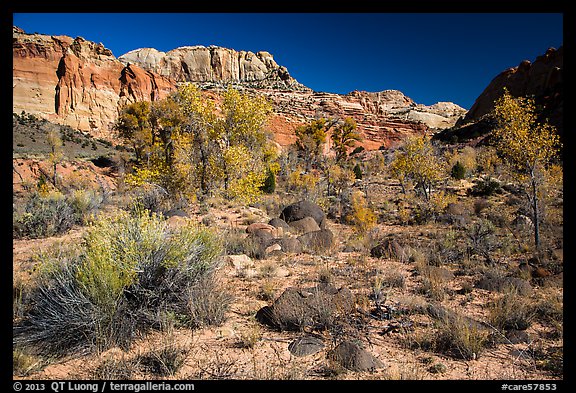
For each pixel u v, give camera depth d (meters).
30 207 10.56
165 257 4.28
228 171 14.41
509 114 10.34
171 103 21.52
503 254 8.77
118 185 22.59
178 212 11.23
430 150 15.89
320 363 3.43
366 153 57.62
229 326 4.21
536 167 10.45
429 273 6.47
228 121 15.79
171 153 14.00
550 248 8.74
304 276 6.39
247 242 8.27
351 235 11.46
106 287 3.65
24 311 4.04
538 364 3.50
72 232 9.89
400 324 4.33
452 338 3.91
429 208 14.62
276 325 4.27
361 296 5.09
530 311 4.84
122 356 3.38
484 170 26.59
